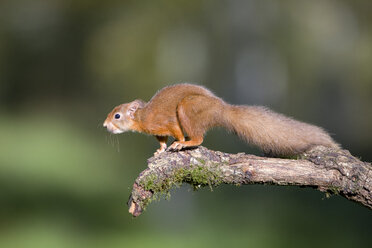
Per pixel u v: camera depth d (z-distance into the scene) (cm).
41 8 3188
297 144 646
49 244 1314
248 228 1402
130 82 2573
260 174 569
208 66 2422
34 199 1678
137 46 2452
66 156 2392
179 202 1562
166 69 2464
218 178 577
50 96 3284
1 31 3266
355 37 2453
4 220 1450
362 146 2302
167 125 744
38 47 3272
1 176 1928
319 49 2448
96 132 2917
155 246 1300
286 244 1270
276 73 2411
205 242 1311
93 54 2742
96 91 3047
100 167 2202
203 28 2384
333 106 2495
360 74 2452
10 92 3378
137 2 2455
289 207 1587
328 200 1650
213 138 2164
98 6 2725
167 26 2412
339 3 2425
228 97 2381
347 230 1364
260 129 666
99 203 1689
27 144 2575
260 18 2333
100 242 1324
